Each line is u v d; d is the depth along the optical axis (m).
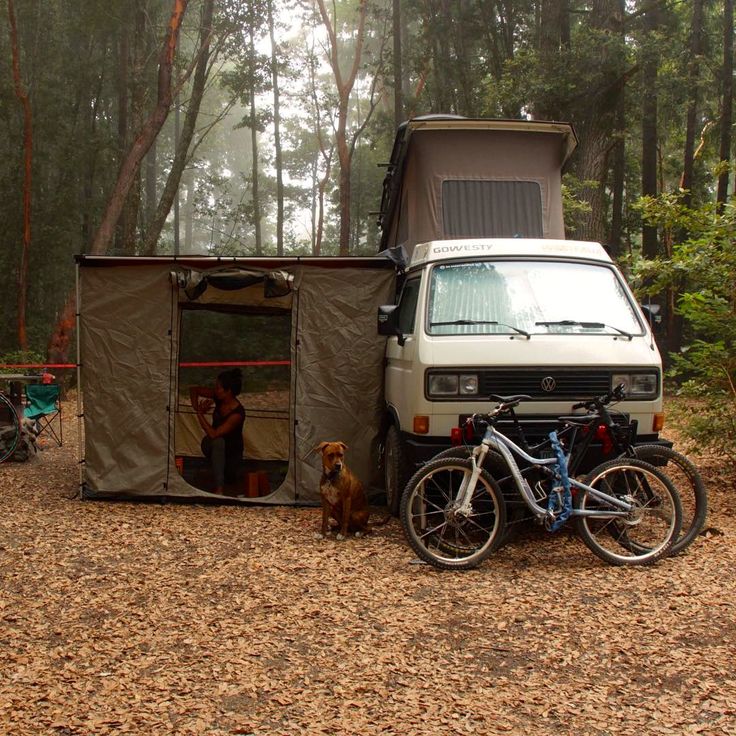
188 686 4.00
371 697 3.90
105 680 4.07
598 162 19.88
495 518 5.84
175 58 22.69
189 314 13.34
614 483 6.07
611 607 5.04
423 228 9.06
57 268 26.78
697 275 8.43
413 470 6.56
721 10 28.67
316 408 7.94
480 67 29.94
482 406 6.30
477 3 28.58
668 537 5.94
